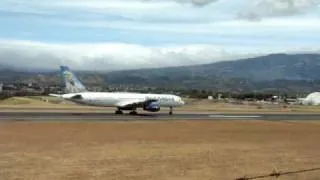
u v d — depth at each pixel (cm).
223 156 5019
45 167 4056
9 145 5491
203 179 3697
